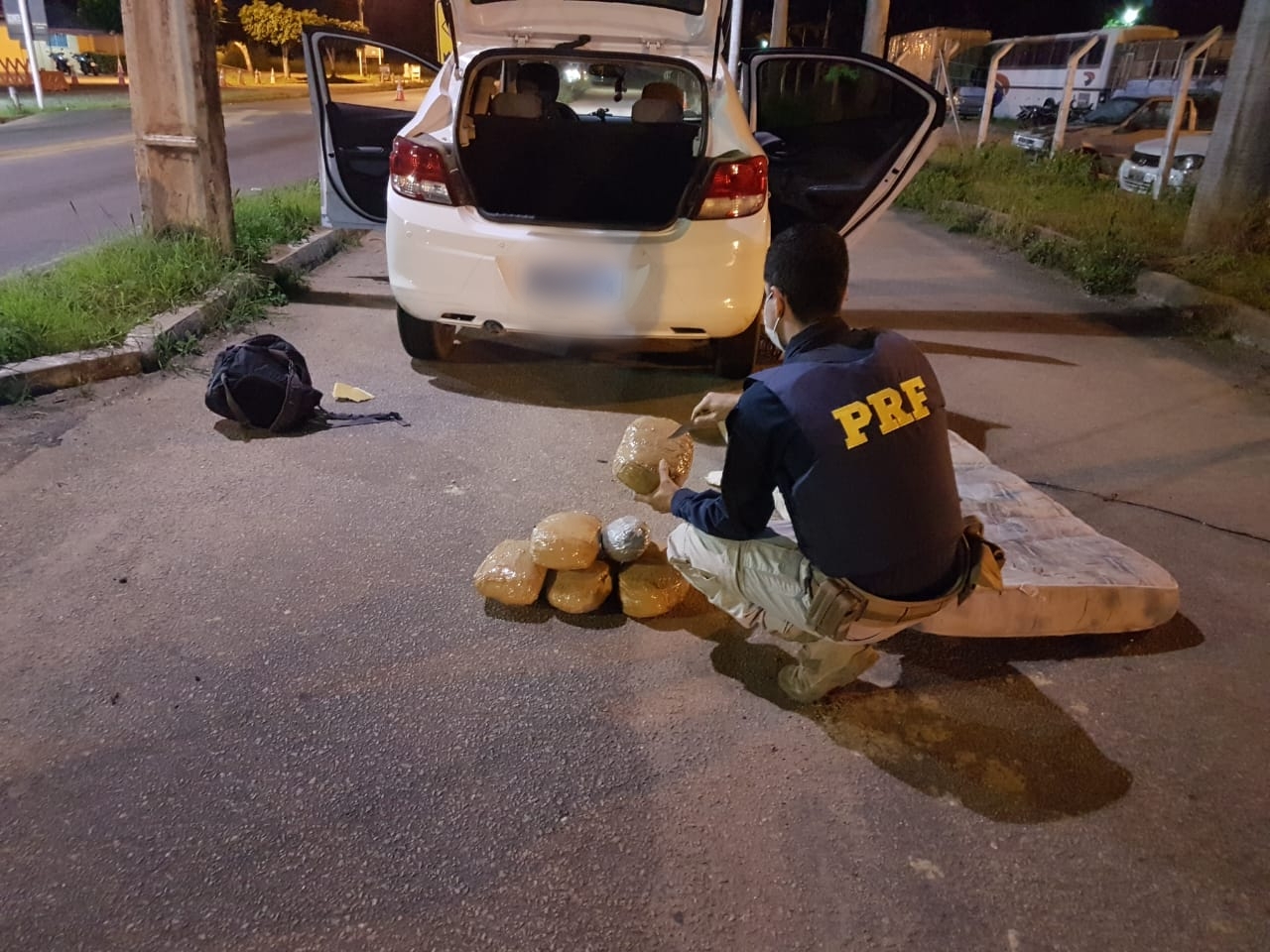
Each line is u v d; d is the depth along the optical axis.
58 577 3.15
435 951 1.97
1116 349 6.40
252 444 4.21
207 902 2.06
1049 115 24.58
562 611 3.12
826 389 2.18
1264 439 4.82
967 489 3.67
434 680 2.77
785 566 2.46
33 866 2.12
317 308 6.45
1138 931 2.08
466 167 5.03
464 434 4.44
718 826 2.32
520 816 2.31
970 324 6.97
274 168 14.21
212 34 6.14
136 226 7.02
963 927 2.08
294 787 2.37
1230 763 2.60
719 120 4.63
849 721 2.71
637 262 4.39
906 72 5.28
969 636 3.02
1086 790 2.49
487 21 5.19
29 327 4.79
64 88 33.03
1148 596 3.06
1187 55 11.35
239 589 3.15
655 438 3.42
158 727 2.54
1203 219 8.19
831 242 2.30
